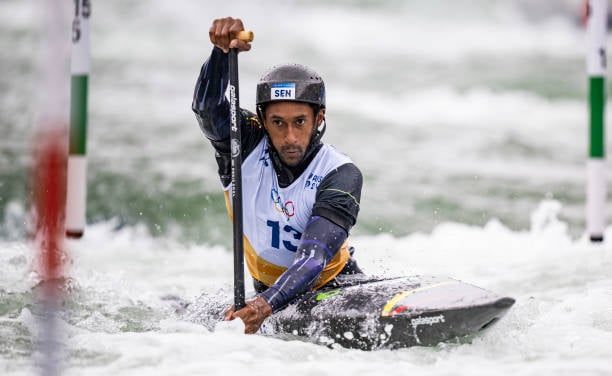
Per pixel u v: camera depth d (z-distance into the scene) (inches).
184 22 2977.4
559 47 2967.5
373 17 3147.1
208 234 1253.7
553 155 1802.4
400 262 970.1
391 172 1601.9
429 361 552.7
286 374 502.0
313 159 641.0
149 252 1104.8
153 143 1742.1
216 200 1405.0
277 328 625.3
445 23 3149.6
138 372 498.9
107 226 1291.8
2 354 548.1
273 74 618.8
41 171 341.1
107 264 1003.3
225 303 692.7
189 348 544.7
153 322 687.7
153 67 2465.6
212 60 636.7
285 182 643.5
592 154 971.9
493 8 3304.6
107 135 1787.6
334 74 2493.8
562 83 2481.5
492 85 2415.1
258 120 661.9
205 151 1700.3
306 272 611.8
